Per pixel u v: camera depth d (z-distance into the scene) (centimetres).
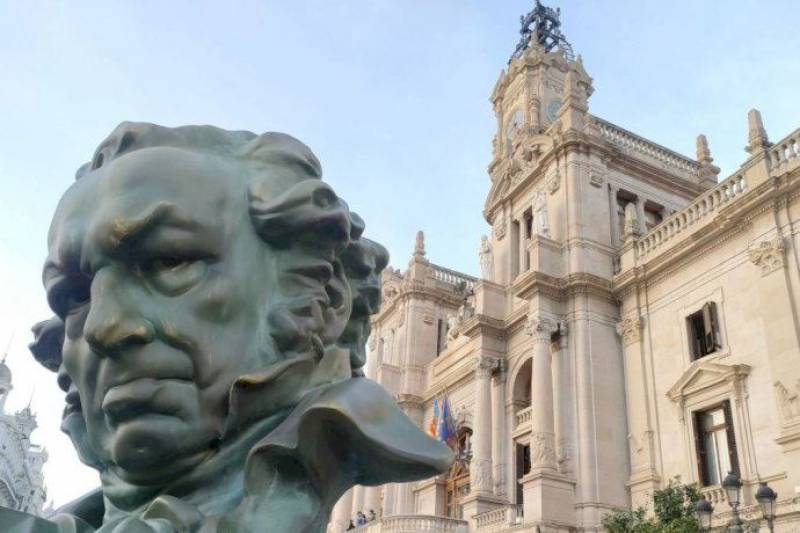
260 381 196
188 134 225
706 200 2203
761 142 2023
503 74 3612
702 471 1969
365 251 251
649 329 2320
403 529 2327
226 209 204
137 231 186
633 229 2498
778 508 1652
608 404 2283
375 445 188
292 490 189
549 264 2536
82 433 220
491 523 2277
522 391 2705
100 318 184
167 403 184
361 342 257
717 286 2098
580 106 2812
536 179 2933
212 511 189
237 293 198
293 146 231
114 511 202
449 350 3356
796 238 1870
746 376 1916
